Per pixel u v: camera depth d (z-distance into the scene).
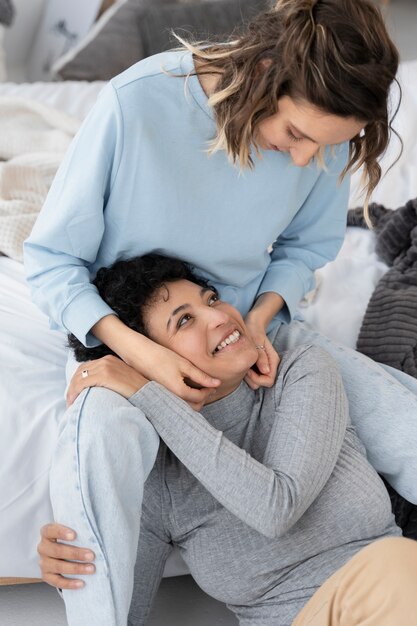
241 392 1.52
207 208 1.52
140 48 3.40
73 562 1.35
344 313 1.96
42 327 1.82
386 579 1.12
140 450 1.34
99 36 3.39
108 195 1.49
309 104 1.25
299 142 1.32
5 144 2.46
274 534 1.35
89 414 1.32
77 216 1.46
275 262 1.78
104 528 1.32
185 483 1.50
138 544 1.51
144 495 1.51
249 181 1.52
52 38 3.76
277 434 1.42
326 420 1.41
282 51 1.27
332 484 1.45
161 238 1.53
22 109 2.58
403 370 1.81
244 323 1.63
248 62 1.32
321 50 1.22
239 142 1.37
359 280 2.08
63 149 2.42
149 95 1.44
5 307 1.87
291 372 1.49
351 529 1.45
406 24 4.81
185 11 3.38
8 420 1.57
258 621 1.44
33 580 1.65
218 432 1.37
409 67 2.79
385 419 1.60
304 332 1.75
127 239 1.53
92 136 1.45
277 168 1.52
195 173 1.48
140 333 1.47
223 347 1.46
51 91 2.91
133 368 1.44
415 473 1.59
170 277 1.50
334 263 2.11
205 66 1.45
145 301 1.47
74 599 1.35
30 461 1.57
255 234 1.59
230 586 1.45
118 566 1.32
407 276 2.01
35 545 1.58
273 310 1.69
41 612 1.68
